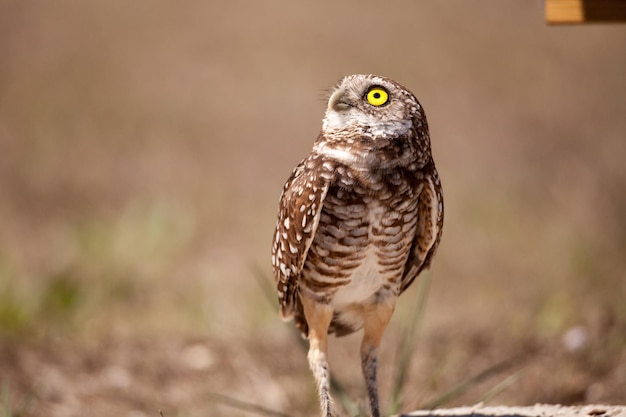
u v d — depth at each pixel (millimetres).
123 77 25281
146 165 20656
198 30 27641
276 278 7320
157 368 10445
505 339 10984
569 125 21234
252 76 25047
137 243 15344
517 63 24953
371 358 7219
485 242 15258
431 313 12656
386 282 7090
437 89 23766
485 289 13469
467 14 27984
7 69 25344
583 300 11859
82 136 22219
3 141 21734
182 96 24297
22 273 14258
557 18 7879
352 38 26734
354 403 8297
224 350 10945
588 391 9445
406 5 28812
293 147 21672
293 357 10648
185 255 16234
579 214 15664
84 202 18719
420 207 7027
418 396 9289
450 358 10383
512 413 7188
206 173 20328
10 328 11688
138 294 14062
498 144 20594
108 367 10445
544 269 13781
